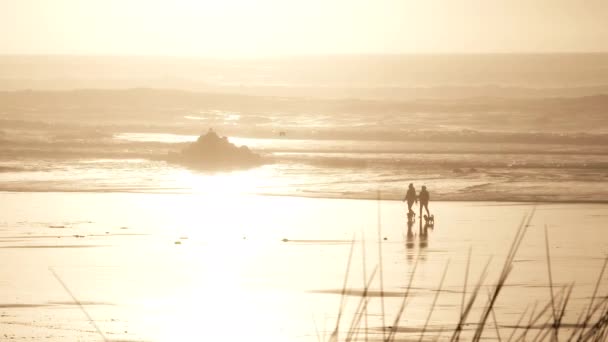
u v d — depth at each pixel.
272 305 58.25
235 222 99.19
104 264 74.00
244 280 67.06
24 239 87.56
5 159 166.75
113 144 185.75
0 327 52.88
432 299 58.25
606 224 94.12
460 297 58.62
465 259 74.56
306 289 63.25
